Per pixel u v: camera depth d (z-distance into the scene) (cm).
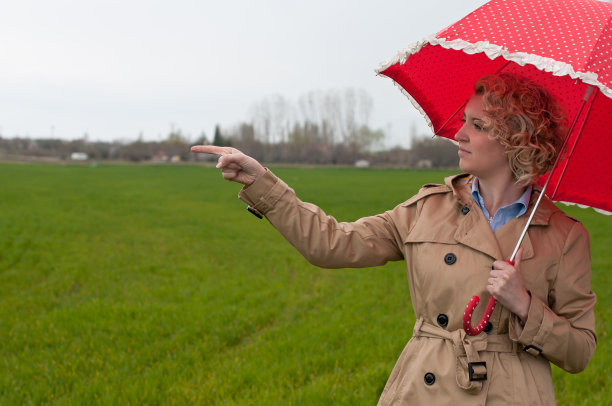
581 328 231
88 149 13175
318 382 568
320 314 882
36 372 607
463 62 265
